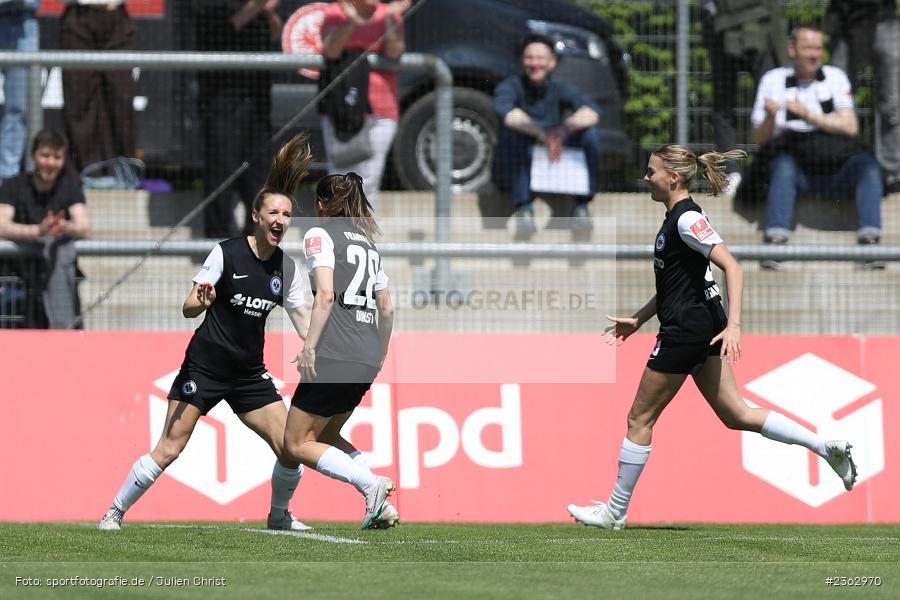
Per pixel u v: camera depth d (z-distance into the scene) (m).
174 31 35.38
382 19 33.81
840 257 32.91
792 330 34.78
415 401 29.89
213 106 33.84
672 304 24.00
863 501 30.28
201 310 22.34
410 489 29.45
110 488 28.94
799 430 24.25
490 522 29.23
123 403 29.36
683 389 30.27
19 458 28.75
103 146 35.88
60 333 29.44
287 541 21.42
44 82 35.66
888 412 30.78
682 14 36.09
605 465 30.08
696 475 29.97
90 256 31.73
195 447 28.97
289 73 34.47
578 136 35.78
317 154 34.91
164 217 36.06
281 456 23.19
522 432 30.05
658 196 24.30
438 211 33.69
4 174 34.88
